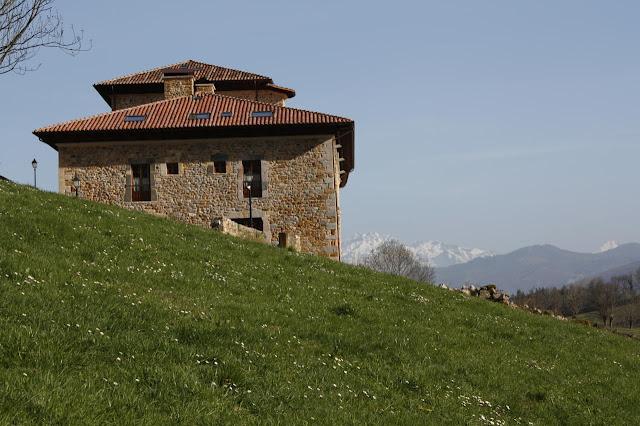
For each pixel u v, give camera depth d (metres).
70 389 11.96
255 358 16.56
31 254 22.16
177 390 13.36
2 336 13.61
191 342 16.84
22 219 26.28
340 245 66.81
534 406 19.72
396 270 141.12
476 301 36.81
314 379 16.33
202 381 14.23
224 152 60.81
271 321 21.14
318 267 34.56
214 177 60.66
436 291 36.56
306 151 60.62
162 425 11.70
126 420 11.49
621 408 21.56
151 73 74.75
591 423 19.17
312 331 21.25
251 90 74.56
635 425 20.09
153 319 17.86
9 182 35.91
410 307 29.28
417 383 18.41
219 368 15.03
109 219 31.03
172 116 62.47
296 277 30.38
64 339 14.37
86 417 11.20
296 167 60.50
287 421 13.25
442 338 24.66
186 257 28.28
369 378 17.83
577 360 27.53
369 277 35.66
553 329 34.28
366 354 20.03
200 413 12.55
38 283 18.64
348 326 23.22
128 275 22.98
